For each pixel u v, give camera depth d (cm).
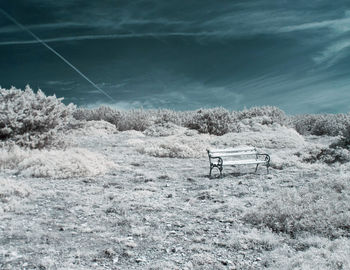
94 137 1870
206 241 484
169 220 574
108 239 485
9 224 523
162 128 2112
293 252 443
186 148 1353
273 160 1134
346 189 628
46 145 1188
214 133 1997
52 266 392
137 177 909
